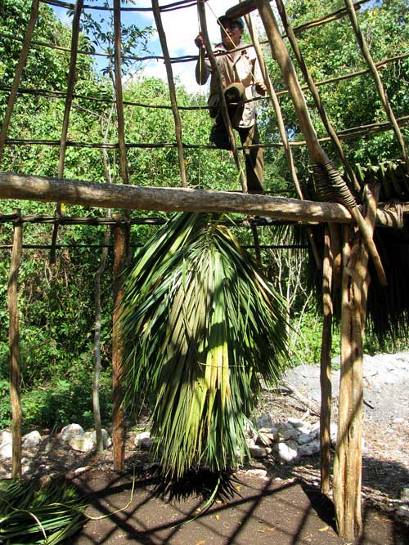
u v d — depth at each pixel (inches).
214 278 128.8
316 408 236.1
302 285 330.3
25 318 291.1
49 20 304.5
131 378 137.6
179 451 125.4
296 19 429.7
